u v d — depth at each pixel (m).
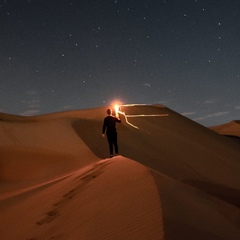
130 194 6.41
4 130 24.28
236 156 31.98
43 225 6.71
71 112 36.12
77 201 7.44
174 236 4.42
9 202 10.66
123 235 4.78
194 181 21.16
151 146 27.11
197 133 36.50
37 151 20.23
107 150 22.12
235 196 17.95
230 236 5.48
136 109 39.03
